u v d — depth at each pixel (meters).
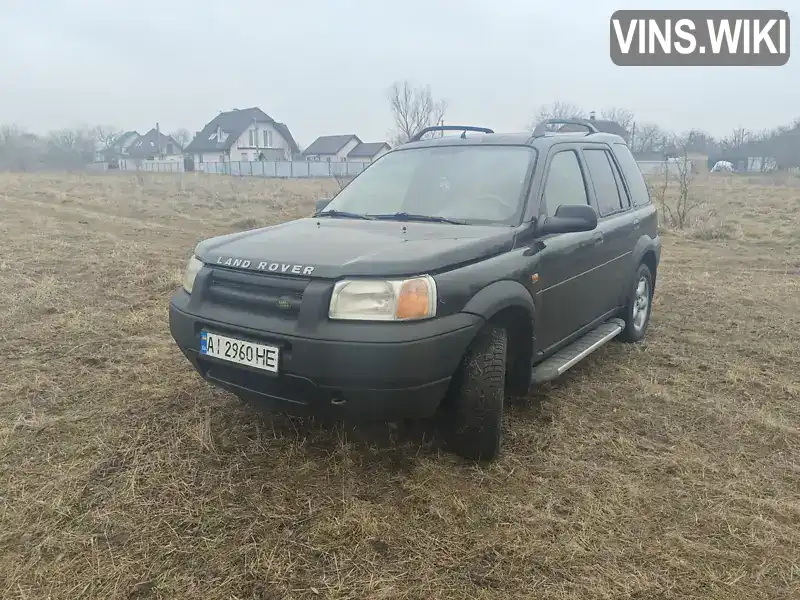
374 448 3.37
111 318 5.70
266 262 2.99
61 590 2.30
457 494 2.97
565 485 3.11
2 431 3.46
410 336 2.73
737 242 12.09
